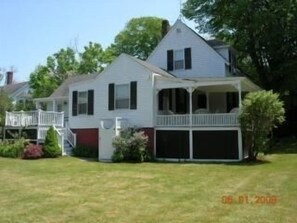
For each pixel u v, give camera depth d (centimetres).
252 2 3052
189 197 1072
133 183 1330
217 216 849
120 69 2492
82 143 2617
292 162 1950
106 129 2273
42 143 2494
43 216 864
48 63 5094
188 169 1739
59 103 3525
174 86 2298
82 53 5212
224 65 2758
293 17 2998
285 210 902
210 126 2195
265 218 827
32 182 1359
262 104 1972
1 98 3381
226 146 2161
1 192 1162
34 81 5025
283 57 3170
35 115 2527
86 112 2641
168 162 2111
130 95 2434
